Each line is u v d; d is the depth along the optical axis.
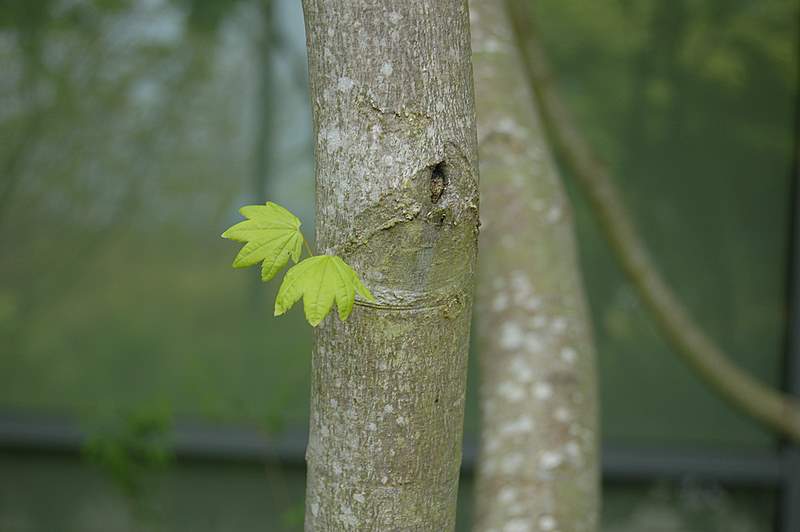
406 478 0.85
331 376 0.84
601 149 3.41
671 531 3.53
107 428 3.27
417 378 0.83
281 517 3.53
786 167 3.40
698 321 3.48
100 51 3.42
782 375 3.47
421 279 0.80
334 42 0.77
